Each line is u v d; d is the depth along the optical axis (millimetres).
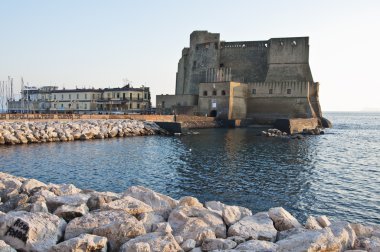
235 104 89125
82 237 7953
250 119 89250
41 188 12133
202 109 90625
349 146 50438
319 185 24047
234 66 109562
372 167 32188
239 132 69125
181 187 22781
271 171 29000
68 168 28328
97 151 38438
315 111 96375
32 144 42344
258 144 48656
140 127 61250
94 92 107812
